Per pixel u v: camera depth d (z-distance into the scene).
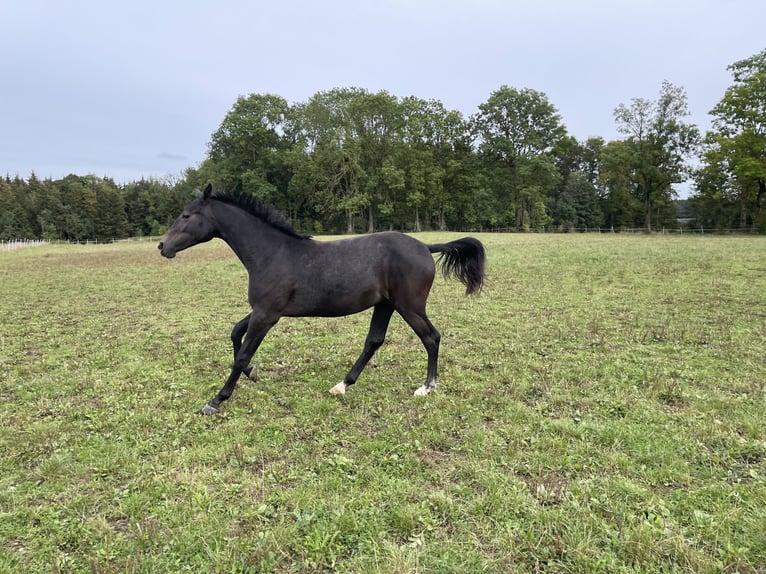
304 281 4.40
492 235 37.03
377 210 53.62
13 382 5.15
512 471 3.09
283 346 6.45
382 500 2.79
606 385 4.64
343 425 3.92
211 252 23.89
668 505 2.67
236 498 2.86
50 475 3.17
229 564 2.29
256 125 50.72
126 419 4.07
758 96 35.06
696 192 43.22
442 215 53.31
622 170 45.22
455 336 6.76
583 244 24.44
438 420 3.89
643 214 55.00
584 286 10.66
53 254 27.27
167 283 13.17
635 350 5.79
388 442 3.55
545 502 2.75
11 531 2.58
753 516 2.53
